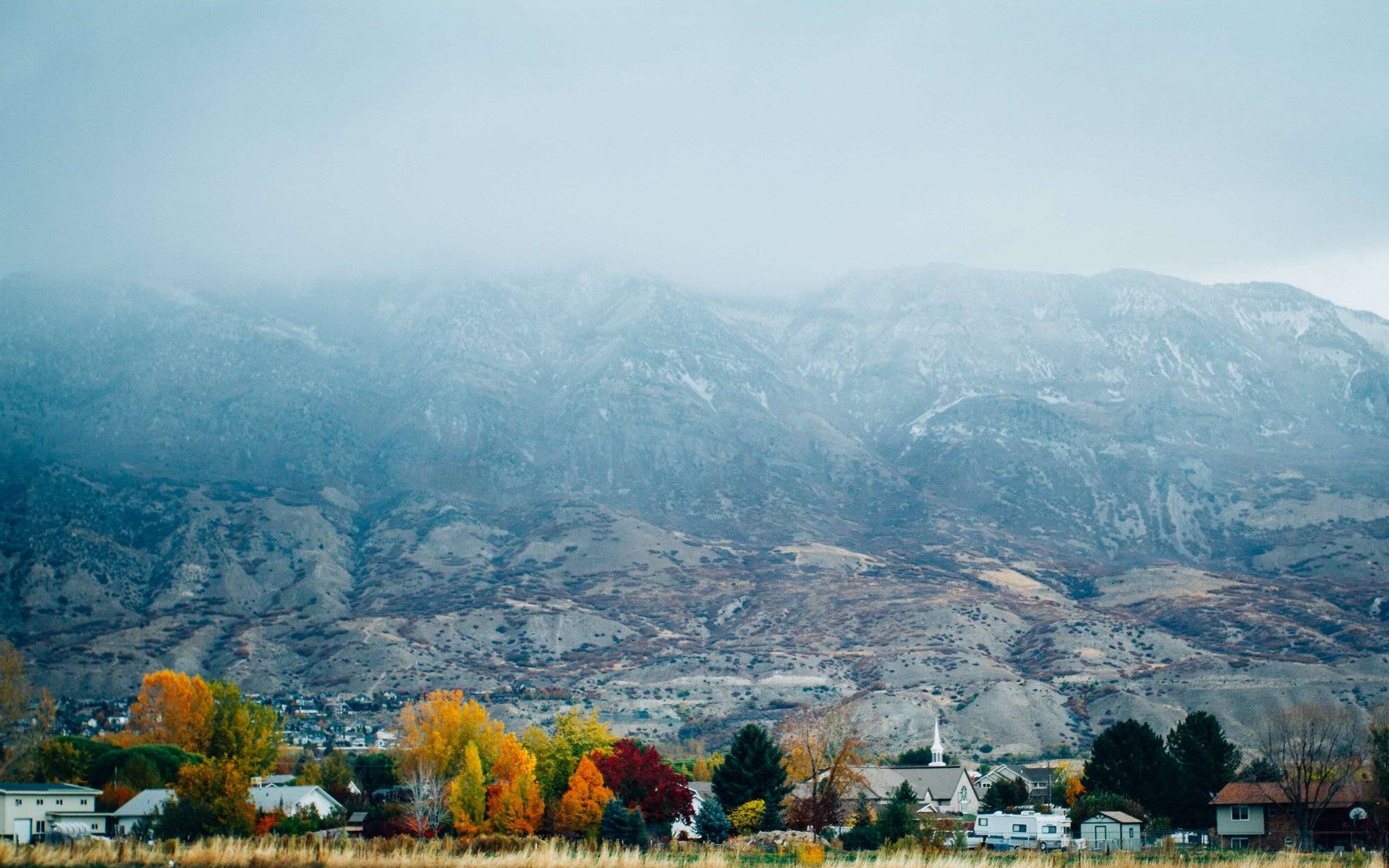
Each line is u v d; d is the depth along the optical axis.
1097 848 110.19
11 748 124.25
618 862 73.56
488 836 98.62
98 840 78.50
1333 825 113.69
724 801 122.38
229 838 80.25
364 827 113.69
